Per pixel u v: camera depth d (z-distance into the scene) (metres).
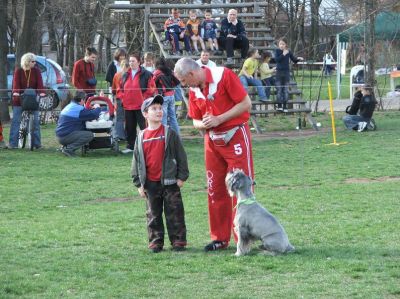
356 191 13.86
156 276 8.39
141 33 35.12
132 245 10.03
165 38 25.88
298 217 11.55
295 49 43.22
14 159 18.61
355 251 9.27
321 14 53.25
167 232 10.17
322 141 21.62
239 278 8.23
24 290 7.88
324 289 7.69
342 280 8.00
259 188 14.48
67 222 11.62
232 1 35.06
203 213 12.16
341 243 9.80
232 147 9.35
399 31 35.16
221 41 25.20
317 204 12.65
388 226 10.76
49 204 13.35
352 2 40.69
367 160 17.86
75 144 19.08
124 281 8.21
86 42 43.91
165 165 9.52
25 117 20.41
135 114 19.39
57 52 57.69
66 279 8.32
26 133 20.36
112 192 14.52
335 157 18.45
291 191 14.02
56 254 9.52
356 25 35.81
